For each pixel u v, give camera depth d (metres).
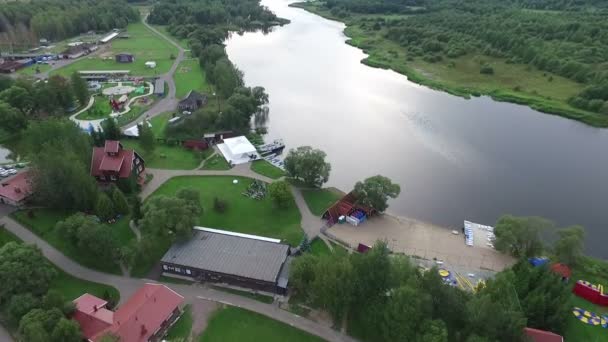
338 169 140.50
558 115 190.50
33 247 81.00
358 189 113.25
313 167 119.94
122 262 90.81
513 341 65.88
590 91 194.00
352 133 167.75
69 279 86.81
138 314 71.69
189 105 175.12
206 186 122.69
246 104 166.75
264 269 85.12
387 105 198.50
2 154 141.75
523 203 124.19
